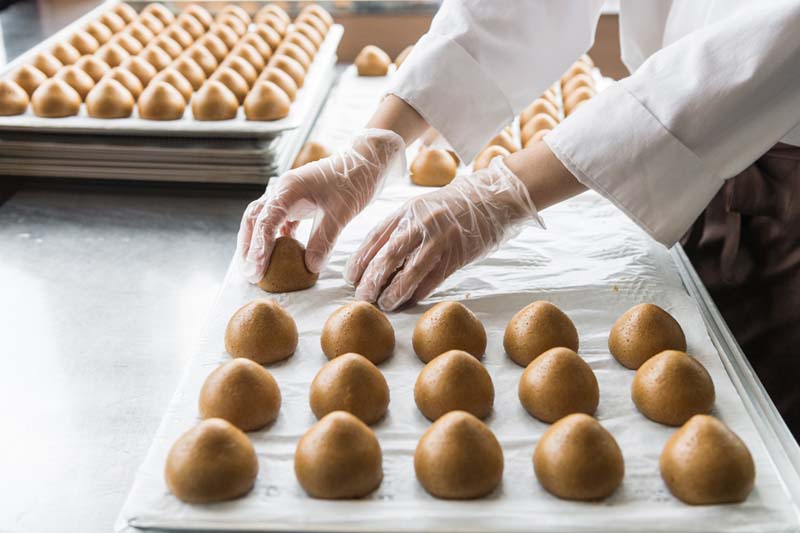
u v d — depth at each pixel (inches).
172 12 77.4
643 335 34.8
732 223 48.6
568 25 47.4
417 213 38.9
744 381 34.9
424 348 35.3
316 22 71.0
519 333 35.3
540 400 31.7
